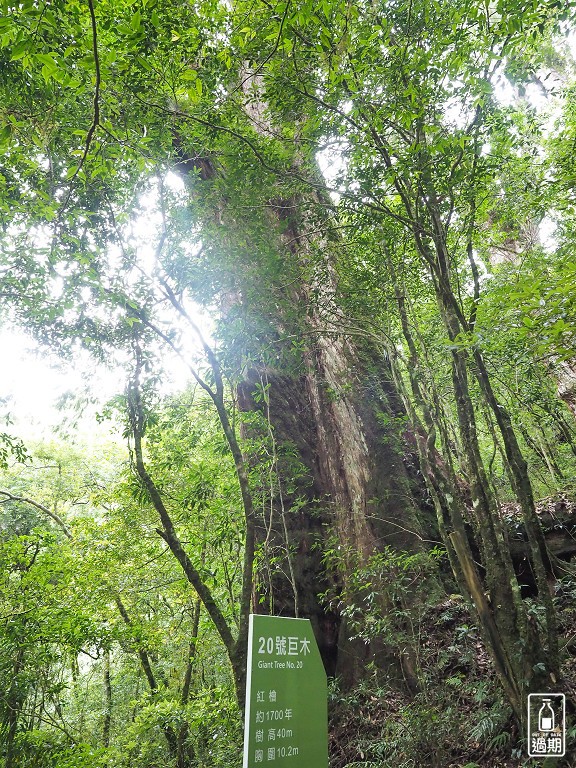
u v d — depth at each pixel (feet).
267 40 16.24
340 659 25.59
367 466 30.27
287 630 10.18
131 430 24.06
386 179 17.90
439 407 21.79
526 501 16.33
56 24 11.83
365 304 22.61
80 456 54.44
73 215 17.07
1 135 14.70
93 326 20.75
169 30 16.46
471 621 22.47
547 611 15.57
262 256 22.25
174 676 50.72
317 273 24.36
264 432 31.53
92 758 27.91
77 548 36.50
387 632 20.44
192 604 42.83
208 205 22.74
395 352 22.18
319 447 32.81
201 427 31.86
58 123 16.98
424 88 15.90
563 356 12.30
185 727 32.17
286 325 25.55
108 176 17.06
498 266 26.73
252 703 9.11
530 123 22.93
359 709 22.79
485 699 18.70
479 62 17.20
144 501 24.81
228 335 22.62
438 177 17.57
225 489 28.53
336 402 32.68
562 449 32.60
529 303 12.02
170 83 18.63
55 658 29.78
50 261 16.46
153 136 19.19
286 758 9.27
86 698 54.39
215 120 20.53
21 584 29.81
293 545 28.86
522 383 22.81
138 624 35.94
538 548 16.05
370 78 16.34
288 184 21.62
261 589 28.89
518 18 14.11
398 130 17.02
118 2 14.85
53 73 10.43
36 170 17.98
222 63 18.21
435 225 18.20
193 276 21.48
